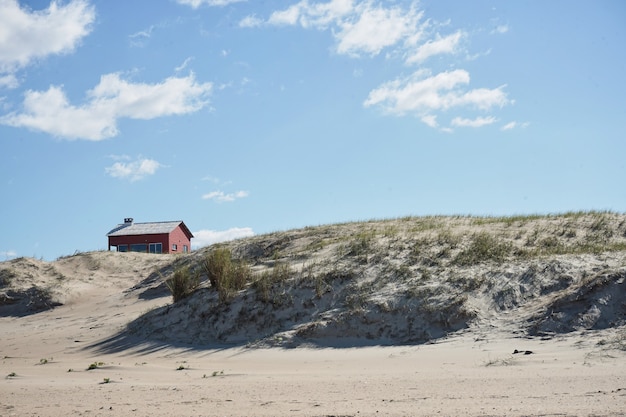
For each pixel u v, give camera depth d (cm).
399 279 1997
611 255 1909
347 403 947
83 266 3666
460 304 1752
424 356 1507
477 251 2112
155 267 3619
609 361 1228
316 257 2342
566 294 1631
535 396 929
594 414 782
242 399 1028
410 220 3128
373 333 1769
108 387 1245
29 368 1659
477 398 939
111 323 2334
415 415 826
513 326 1608
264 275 2164
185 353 1825
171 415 896
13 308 3050
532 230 2433
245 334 1928
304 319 1914
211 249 3259
